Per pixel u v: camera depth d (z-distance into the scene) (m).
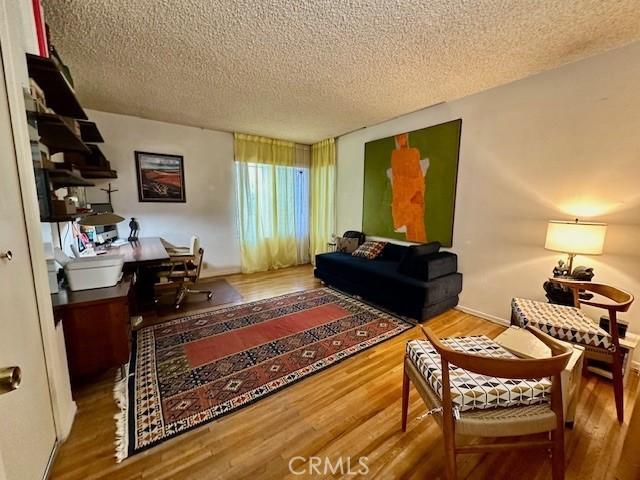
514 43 1.88
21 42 1.16
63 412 1.33
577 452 1.29
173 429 1.40
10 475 0.88
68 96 1.63
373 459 1.25
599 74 2.02
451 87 2.61
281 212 4.98
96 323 1.63
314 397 1.66
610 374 1.77
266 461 1.23
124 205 3.67
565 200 2.25
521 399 1.05
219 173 4.32
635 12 1.56
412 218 3.49
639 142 1.89
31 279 1.13
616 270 2.04
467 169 2.88
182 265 3.17
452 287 2.90
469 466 1.24
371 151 3.96
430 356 1.28
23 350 1.02
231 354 2.13
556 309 1.87
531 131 2.40
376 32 1.76
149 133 3.73
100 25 1.69
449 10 1.55
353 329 2.57
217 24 1.68
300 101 2.97
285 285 3.99
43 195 1.39
